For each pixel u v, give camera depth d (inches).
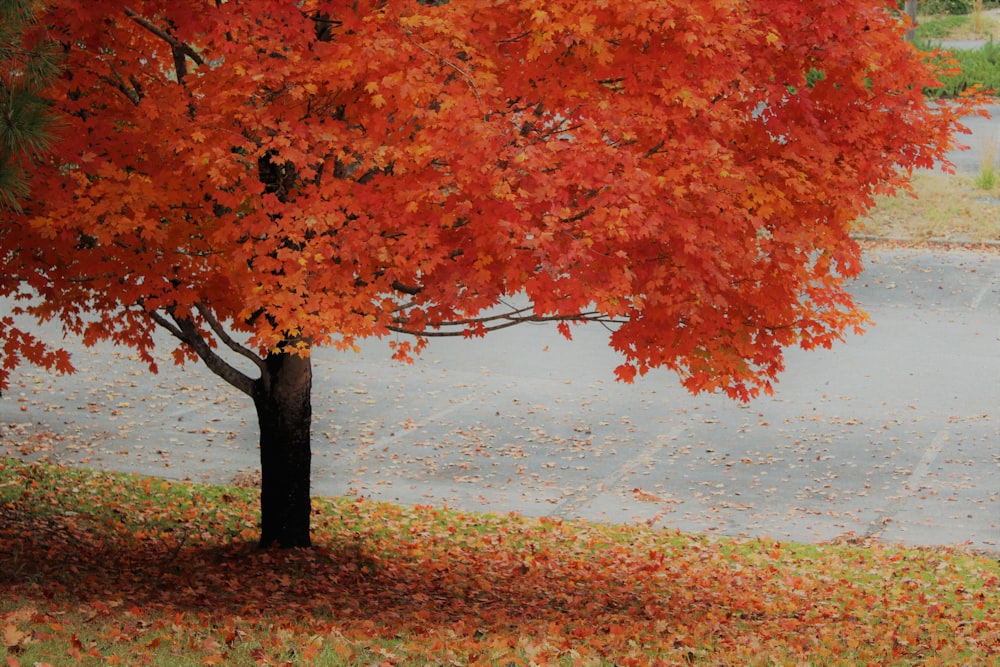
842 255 394.3
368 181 388.5
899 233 1169.4
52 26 330.3
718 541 570.6
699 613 447.2
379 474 680.4
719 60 354.3
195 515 557.3
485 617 410.6
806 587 495.8
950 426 743.1
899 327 963.3
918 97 404.8
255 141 352.8
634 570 521.7
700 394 822.5
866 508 620.1
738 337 405.4
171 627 304.3
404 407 802.2
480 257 338.6
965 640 402.0
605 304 333.4
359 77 335.3
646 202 344.2
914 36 1808.6
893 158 400.5
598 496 647.8
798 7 377.4
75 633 280.8
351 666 284.4
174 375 858.1
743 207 374.9
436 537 559.5
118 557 456.4
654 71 354.0
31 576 387.5
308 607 388.2
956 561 534.3
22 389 807.1
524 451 719.7
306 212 332.5
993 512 608.7
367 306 339.9
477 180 328.8
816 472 676.1
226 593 402.3
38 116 278.1
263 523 481.1
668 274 367.9
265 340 339.6
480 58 352.2
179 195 345.1
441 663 299.4
